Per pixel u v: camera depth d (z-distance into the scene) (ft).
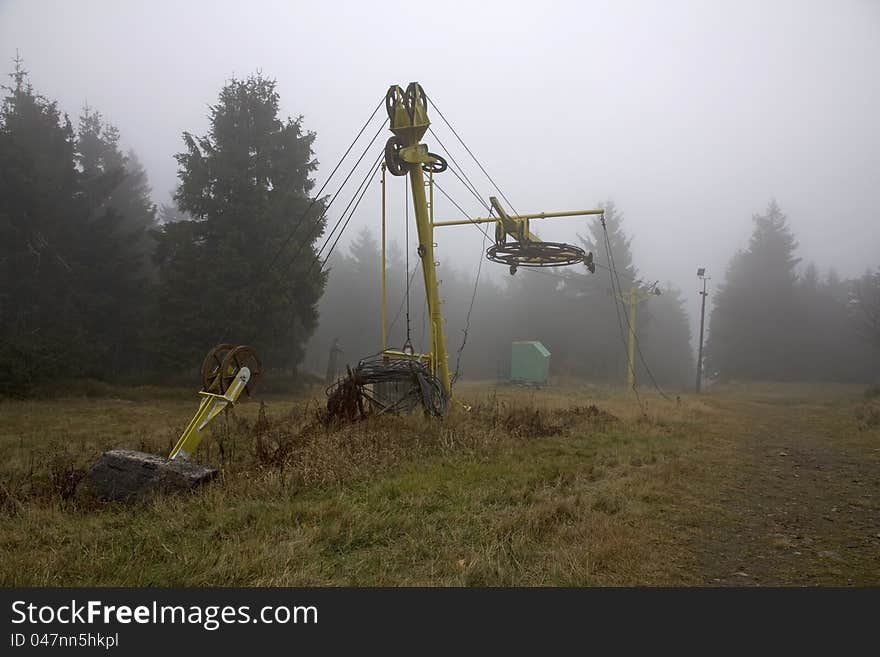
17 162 80.74
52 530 16.98
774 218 201.36
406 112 40.75
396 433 30.19
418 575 13.70
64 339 78.89
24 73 99.09
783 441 43.47
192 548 15.17
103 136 128.98
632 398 91.76
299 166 94.22
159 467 21.21
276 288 80.48
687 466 29.14
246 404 66.59
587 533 16.79
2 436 37.58
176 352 78.48
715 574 14.61
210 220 84.94
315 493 21.08
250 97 90.22
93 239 88.43
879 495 24.56
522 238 50.44
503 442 31.63
